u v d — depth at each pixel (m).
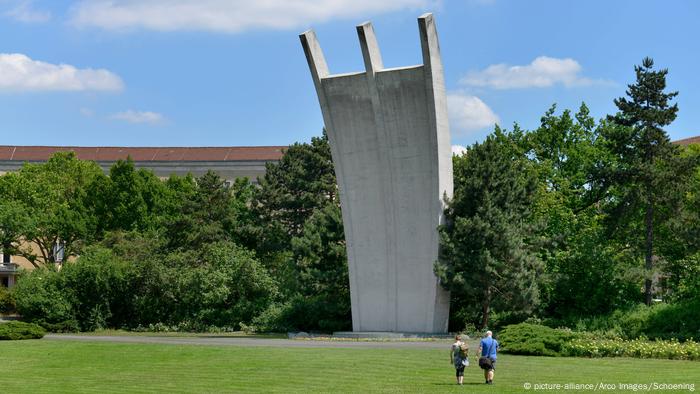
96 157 107.69
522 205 53.94
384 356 36.09
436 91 49.09
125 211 78.19
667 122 57.91
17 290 61.00
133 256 63.22
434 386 27.62
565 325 50.84
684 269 56.94
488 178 50.78
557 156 69.00
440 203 49.97
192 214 69.12
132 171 79.75
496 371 31.45
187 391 28.02
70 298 60.41
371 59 49.97
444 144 50.12
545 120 70.12
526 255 50.41
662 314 48.38
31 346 42.53
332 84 51.34
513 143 69.62
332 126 51.88
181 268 61.41
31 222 75.19
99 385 30.06
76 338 49.69
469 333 50.06
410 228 50.81
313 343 43.72
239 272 60.97
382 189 51.38
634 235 61.16
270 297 61.28
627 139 58.72
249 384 29.25
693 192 56.91
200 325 60.12
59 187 83.25
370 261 51.91
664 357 36.06
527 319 51.94
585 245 54.00
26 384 30.73
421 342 44.56
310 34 51.44
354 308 52.44
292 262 61.00
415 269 50.75
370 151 51.25
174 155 108.12
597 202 68.31
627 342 38.28
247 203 84.06
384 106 50.31
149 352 39.38
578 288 52.84
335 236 58.66
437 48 49.00
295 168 75.50
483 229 48.91
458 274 48.84
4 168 103.88
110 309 62.00
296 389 27.81
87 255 62.69
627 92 58.81
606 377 29.22
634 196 57.31
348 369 32.34
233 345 42.03
